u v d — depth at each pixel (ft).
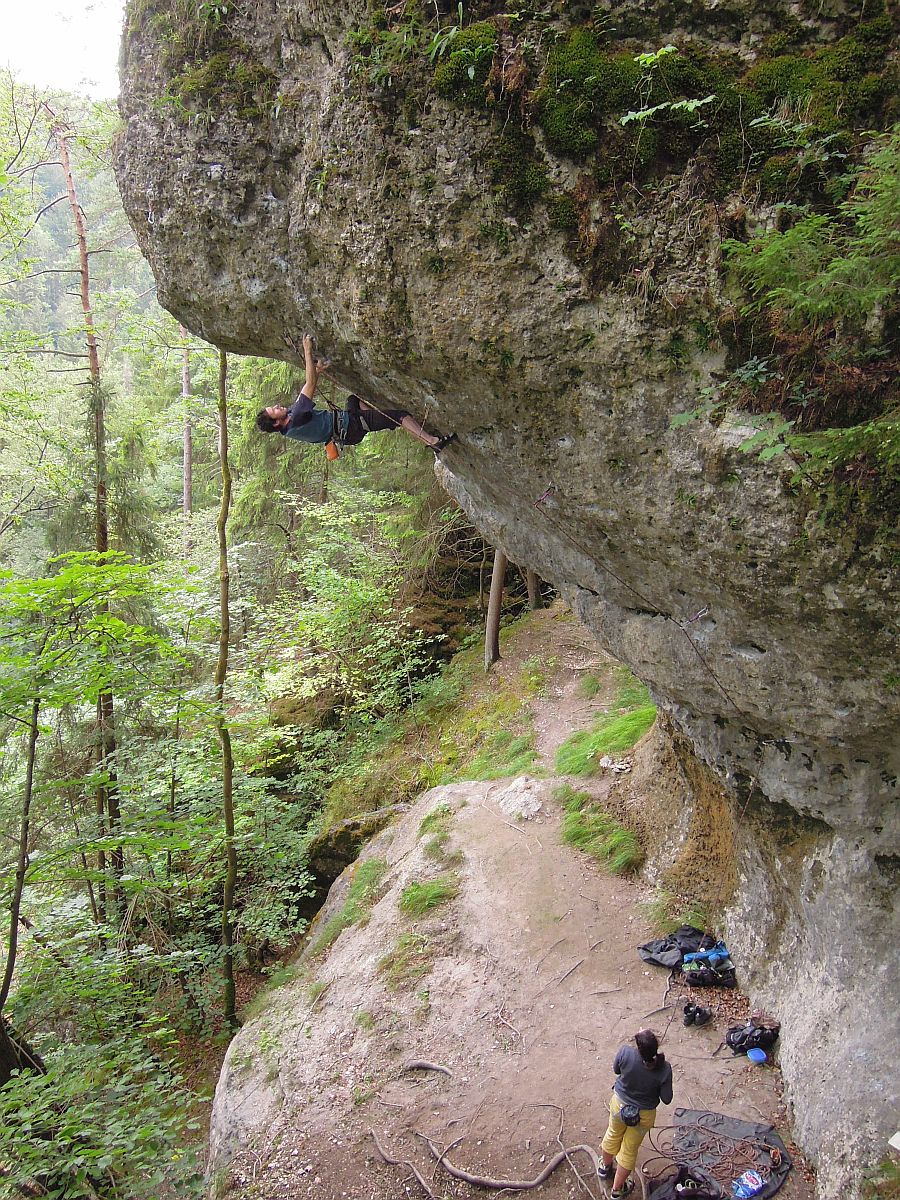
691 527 13.58
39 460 35.22
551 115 12.19
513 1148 17.24
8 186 32.17
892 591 11.70
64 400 40.88
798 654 14.01
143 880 28.71
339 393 48.57
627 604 17.66
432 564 49.78
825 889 16.20
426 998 22.38
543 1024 20.45
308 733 45.52
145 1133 16.74
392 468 50.52
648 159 12.05
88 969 22.22
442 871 27.50
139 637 23.86
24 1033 21.58
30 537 43.42
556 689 39.99
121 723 29.89
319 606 46.78
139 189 16.96
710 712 17.08
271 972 31.68
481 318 13.58
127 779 28.96
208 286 17.26
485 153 12.64
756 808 17.74
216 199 15.87
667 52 11.64
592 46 12.03
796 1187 14.73
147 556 34.94
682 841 24.18
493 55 12.23
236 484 68.23
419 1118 18.70
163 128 16.14
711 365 12.53
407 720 44.27
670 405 13.05
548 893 25.08
